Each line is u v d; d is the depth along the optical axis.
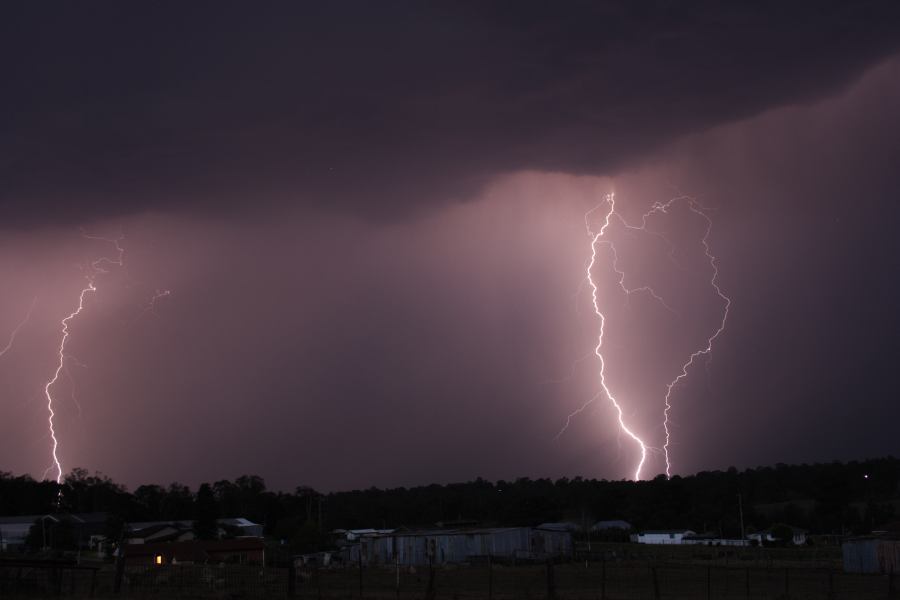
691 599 34.34
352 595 34.44
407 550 69.38
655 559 68.44
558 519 116.88
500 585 43.97
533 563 64.62
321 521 105.94
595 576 50.22
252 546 69.12
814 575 50.56
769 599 34.34
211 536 91.06
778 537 92.06
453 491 174.62
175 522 105.19
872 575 50.38
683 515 122.31
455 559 67.81
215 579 39.91
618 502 133.00
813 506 127.88
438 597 35.12
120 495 127.62
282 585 39.91
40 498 123.44
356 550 71.50
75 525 96.62
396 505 139.88
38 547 88.25
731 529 104.06
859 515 115.38
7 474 129.62
